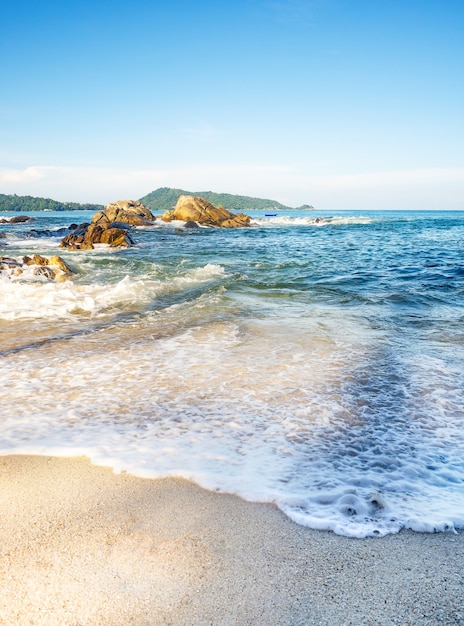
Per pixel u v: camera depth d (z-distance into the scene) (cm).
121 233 2411
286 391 481
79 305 924
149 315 838
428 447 370
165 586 221
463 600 212
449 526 270
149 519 275
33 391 482
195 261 1694
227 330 723
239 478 320
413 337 679
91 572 230
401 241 2666
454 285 1143
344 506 288
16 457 349
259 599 213
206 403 451
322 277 1293
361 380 511
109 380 514
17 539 256
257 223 5184
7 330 743
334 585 222
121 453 354
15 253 1947
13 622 200
